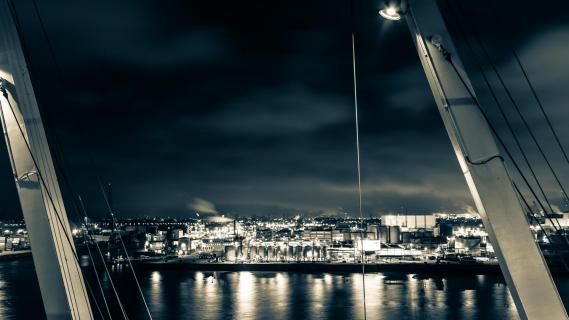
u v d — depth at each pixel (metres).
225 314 89.06
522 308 9.06
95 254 177.00
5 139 11.64
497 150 9.34
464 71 9.51
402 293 110.81
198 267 169.62
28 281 116.81
